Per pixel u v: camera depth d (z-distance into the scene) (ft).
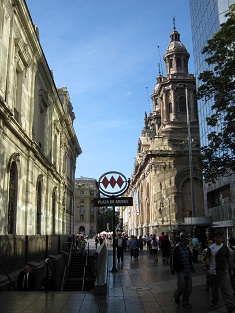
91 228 405.39
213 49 51.78
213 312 28.40
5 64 51.83
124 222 394.32
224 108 52.01
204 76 53.01
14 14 55.83
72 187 148.97
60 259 80.12
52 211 95.50
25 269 42.91
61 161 112.88
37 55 71.31
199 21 133.90
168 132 200.85
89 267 83.15
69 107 141.08
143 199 225.15
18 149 58.75
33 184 69.72
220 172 56.44
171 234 155.43
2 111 47.09
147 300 33.45
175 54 220.02
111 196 56.90
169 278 49.83
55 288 47.80
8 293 36.52
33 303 31.40
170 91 212.84
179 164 182.50
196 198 179.63
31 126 67.72
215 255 29.53
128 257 92.84
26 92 65.41
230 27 49.67
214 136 54.34
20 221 60.13
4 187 50.88
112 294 36.96
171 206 176.65
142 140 249.75
